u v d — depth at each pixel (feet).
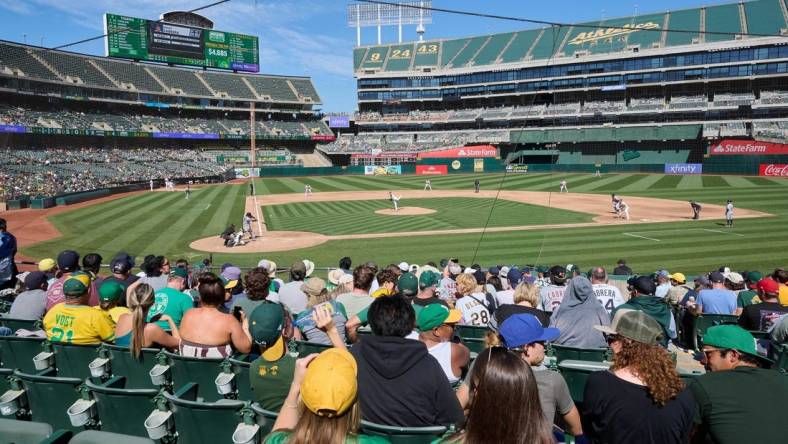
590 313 22.80
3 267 41.57
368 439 9.74
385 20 358.64
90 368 21.08
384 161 317.83
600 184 210.59
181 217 133.28
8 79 229.25
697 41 259.80
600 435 13.08
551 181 228.63
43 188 175.94
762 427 12.28
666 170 247.50
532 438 9.60
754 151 230.07
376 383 13.39
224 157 298.97
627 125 273.54
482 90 316.19
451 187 217.77
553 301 33.32
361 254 88.53
